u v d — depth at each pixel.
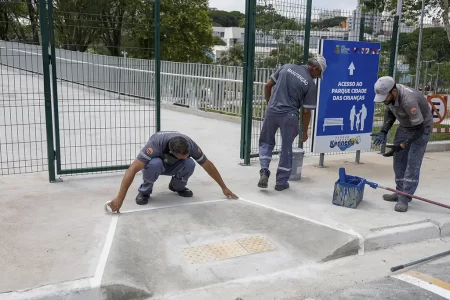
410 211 5.22
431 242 4.73
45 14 5.37
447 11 10.10
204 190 5.67
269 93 5.98
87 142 8.62
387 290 3.66
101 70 9.25
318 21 7.38
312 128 6.67
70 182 5.84
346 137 6.95
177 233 4.49
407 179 5.19
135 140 8.90
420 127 4.94
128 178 4.66
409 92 4.93
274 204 5.24
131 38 6.86
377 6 11.11
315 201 5.42
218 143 9.02
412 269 4.08
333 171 6.89
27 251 3.79
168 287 3.63
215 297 3.52
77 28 6.50
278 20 6.90
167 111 13.79
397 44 7.96
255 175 6.50
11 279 3.33
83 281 3.34
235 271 3.93
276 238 4.55
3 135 9.07
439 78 9.69
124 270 3.61
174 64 14.00
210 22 28.05
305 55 7.25
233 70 12.04
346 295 3.57
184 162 5.03
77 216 4.62
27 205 4.89
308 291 3.63
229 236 4.54
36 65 7.51
